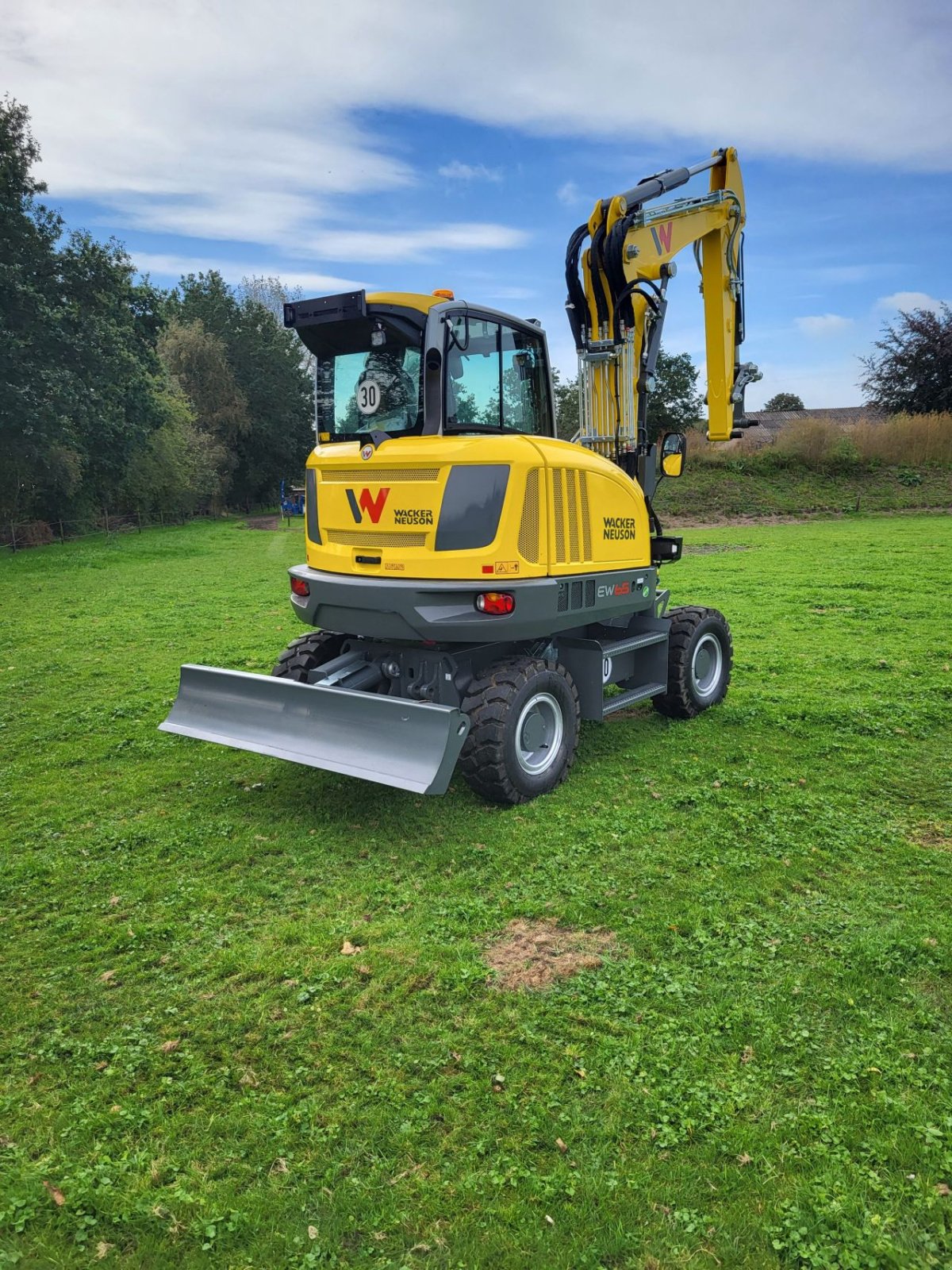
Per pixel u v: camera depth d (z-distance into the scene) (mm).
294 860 4926
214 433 50844
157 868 4887
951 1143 2736
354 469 5578
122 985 3783
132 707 8164
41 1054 3318
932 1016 3373
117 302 30891
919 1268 2332
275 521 43812
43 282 27297
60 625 12688
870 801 5582
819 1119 2842
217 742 5762
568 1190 2607
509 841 5074
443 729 4879
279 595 15641
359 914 4324
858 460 32031
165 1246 2490
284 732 5566
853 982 3600
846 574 15688
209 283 59406
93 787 6207
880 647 9984
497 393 5855
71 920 4316
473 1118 2926
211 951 4020
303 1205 2600
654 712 7648
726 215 7836
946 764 6223
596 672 6199
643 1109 2928
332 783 6168
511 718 5379
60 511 30406
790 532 24641
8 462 26250
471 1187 2637
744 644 10328
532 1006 3514
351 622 5676
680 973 3699
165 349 50281
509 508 5258
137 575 19203
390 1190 2648
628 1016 3434
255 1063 3256
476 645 5809
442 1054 3242
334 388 6035
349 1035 3387
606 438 7027
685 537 24344
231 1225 2525
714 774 6094
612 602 6273
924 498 29594
